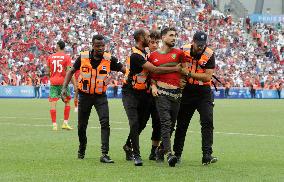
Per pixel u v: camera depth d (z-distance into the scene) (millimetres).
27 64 123938
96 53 28078
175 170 25219
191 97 27609
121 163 27547
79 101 28625
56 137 39562
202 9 153875
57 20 134375
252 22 157500
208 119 27328
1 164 26594
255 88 140875
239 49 149000
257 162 27984
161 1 149000
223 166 26547
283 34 157250
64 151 31766
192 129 47250
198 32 26922
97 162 27703
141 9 145250
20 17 131625
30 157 29172
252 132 45188
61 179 22578
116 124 52406
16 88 121875
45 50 126938
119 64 28562
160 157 28016
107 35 135875
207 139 27281
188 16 150000
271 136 41812
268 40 154750
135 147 26984
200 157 30094
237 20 161875
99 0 142250
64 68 45688
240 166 26547
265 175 23859
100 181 22188
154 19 144500
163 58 26734
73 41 131625
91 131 44781
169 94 26641
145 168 25812
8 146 34000
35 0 135375
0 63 122938
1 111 71000
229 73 141250
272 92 143250
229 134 43344
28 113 67312
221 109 82188
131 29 139375
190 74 26922
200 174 24078
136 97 27766
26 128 46969
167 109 26609
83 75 28312
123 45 134750
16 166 26000
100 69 28281
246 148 34125
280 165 26906
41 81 121812
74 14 137375
